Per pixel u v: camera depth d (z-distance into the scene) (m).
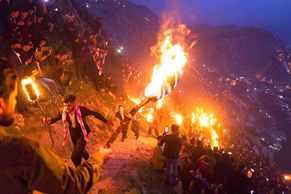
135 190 10.09
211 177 14.03
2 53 14.88
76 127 9.13
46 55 16.23
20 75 14.77
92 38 24.09
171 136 12.46
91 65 22.98
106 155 2.33
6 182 1.87
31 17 17.09
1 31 15.80
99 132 17.41
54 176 1.90
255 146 62.88
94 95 21.50
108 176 10.84
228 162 14.16
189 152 17.00
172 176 12.69
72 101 9.14
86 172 2.09
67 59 19.08
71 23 23.97
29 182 1.88
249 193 13.40
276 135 101.25
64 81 18.62
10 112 1.99
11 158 1.84
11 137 1.91
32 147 1.88
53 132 13.83
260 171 28.94
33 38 16.50
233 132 53.25
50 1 23.02
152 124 22.73
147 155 15.83
